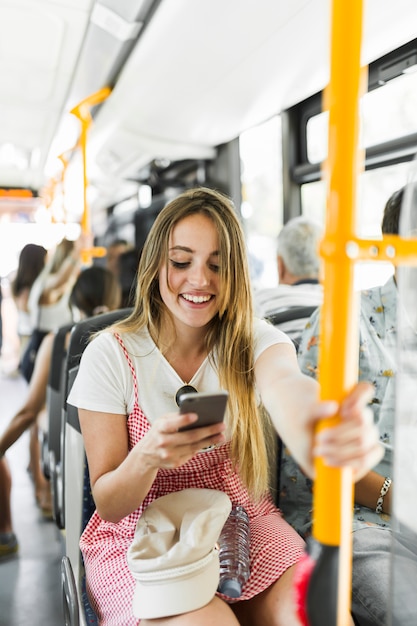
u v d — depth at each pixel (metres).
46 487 3.27
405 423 0.88
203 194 1.37
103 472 1.31
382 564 1.29
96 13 2.57
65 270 3.42
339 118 0.67
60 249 3.44
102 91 3.48
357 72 0.66
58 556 2.75
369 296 1.54
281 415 0.93
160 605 1.05
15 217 8.60
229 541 1.24
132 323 1.45
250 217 3.68
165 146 3.67
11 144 5.93
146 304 1.42
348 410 0.68
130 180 5.72
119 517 1.23
